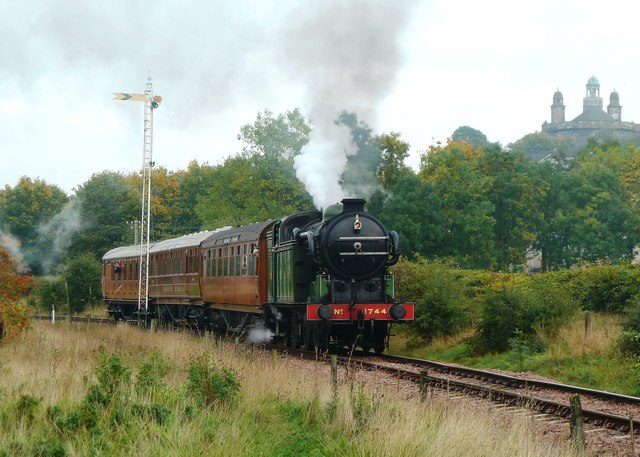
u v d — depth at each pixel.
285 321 25.14
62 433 10.55
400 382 16.36
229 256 29.00
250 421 11.73
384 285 22.44
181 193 89.88
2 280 24.52
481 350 22.64
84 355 19.47
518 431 10.16
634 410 13.52
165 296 37.59
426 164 65.19
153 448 9.70
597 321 22.67
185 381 15.09
